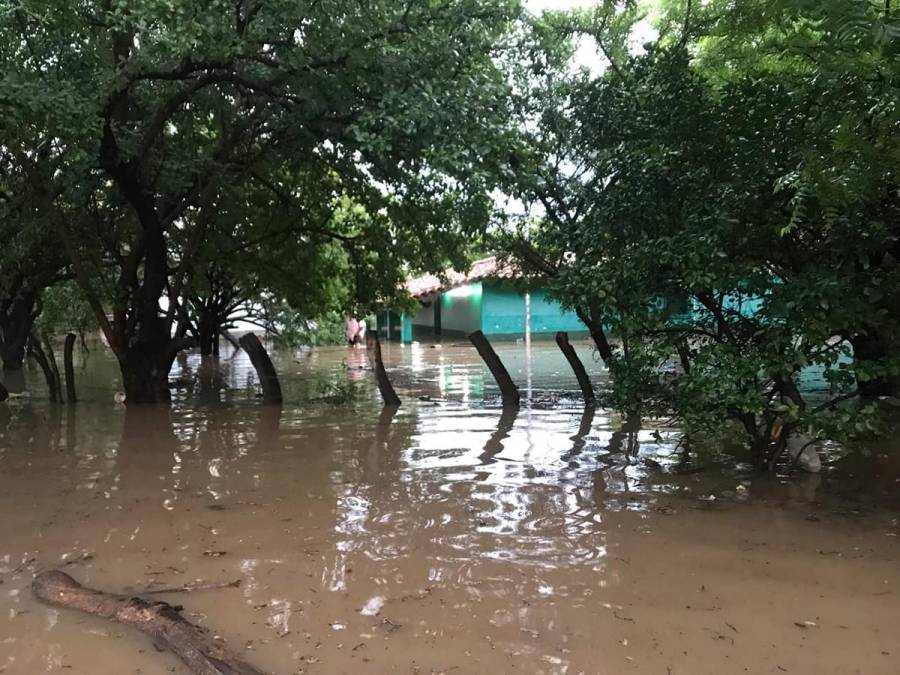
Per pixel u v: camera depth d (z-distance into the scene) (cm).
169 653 351
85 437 898
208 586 424
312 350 2791
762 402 559
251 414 1084
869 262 573
